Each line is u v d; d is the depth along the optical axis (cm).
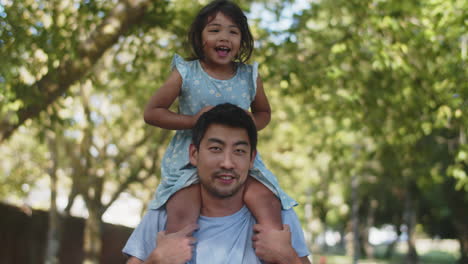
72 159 1377
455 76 973
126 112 1521
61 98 998
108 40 799
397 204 3675
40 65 809
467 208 2920
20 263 1341
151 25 945
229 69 382
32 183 1872
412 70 998
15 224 1327
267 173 376
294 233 378
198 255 353
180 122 363
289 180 2388
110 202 1392
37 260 1409
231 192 348
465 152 1064
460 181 1107
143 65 1045
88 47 800
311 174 2423
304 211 2858
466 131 1071
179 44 1022
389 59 978
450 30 920
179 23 955
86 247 1364
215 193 348
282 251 353
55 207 1323
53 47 792
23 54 841
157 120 366
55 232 1312
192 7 984
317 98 1209
